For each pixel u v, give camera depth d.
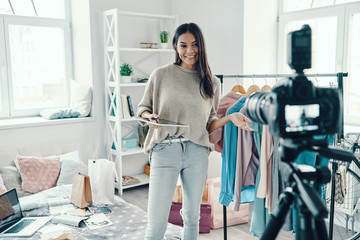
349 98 3.27
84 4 3.90
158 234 1.92
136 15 3.78
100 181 2.90
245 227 3.07
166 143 1.89
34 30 4.00
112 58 3.89
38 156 3.54
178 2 4.25
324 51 3.38
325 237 0.64
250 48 3.52
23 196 3.03
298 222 0.66
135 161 4.32
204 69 1.90
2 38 3.80
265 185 2.15
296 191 0.67
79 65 4.14
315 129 0.66
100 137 4.05
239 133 2.22
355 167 2.80
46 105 4.16
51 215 2.59
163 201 1.90
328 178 0.69
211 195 3.01
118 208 2.77
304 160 2.05
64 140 3.82
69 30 4.19
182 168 1.94
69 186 3.04
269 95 0.67
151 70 4.32
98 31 3.91
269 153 2.13
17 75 3.95
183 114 1.88
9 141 3.50
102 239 2.22
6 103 3.88
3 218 2.37
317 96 0.65
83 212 2.61
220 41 3.73
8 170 3.15
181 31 1.87
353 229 2.84
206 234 2.94
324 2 3.35
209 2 3.81
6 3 3.85
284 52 3.65
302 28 0.64
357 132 2.71
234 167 2.28
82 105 3.95
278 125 0.64
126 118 3.87
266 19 3.61
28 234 2.25
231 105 2.43
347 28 3.15
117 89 3.73
